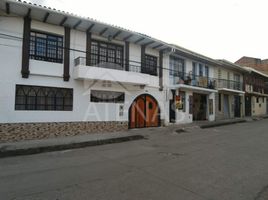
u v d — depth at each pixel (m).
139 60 15.23
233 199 4.21
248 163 6.78
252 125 18.34
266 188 4.78
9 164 6.96
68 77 11.95
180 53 17.72
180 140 11.24
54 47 11.82
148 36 14.20
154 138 12.01
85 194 4.44
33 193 4.52
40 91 11.23
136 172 5.90
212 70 21.92
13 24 10.49
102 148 9.55
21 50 10.64
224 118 23.08
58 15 10.84
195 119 20.14
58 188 4.78
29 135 10.70
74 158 7.69
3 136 10.05
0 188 4.82
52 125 11.39
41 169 6.34
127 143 10.73
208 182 5.11
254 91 29.14
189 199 4.19
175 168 6.25
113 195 4.37
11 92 10.31
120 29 12.73
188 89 18.45
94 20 11.64
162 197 4.28
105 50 13.82
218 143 10.27
